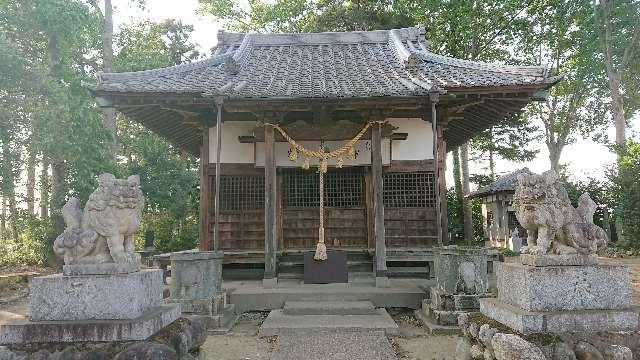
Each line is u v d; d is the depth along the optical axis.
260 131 10.91
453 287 7.85
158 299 4.77
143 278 4.37
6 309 9.85
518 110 11.50
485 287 7.76
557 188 4.63
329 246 12.03
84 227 4.33
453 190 25.17
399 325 8.08
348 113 12.07
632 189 19.19
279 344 6.57
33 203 19.91
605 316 4.04
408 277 11.48
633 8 21.89
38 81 13.62
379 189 10.42
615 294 4.23
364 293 9.08
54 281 4.09
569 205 4.58
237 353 6.38
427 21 21.28
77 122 15.11
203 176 12.00
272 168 10.52
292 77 11.95
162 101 10.12
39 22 15.09
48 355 3.78
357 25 18.83
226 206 12.03
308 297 9.10
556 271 4.20
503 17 20.73
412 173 12.10
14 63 12.95
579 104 29.34
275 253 10.48
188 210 24.91
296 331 7.24
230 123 12.22
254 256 11.32
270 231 10.25
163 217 24.31
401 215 11.97
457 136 15.26
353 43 15.72
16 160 13.91
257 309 9.02
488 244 26.38
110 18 18.53
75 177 15.47
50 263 16.08
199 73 12.13
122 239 4.36
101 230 4.26
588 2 22.48
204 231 11.86
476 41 21.83
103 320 4.01
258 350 6.52
